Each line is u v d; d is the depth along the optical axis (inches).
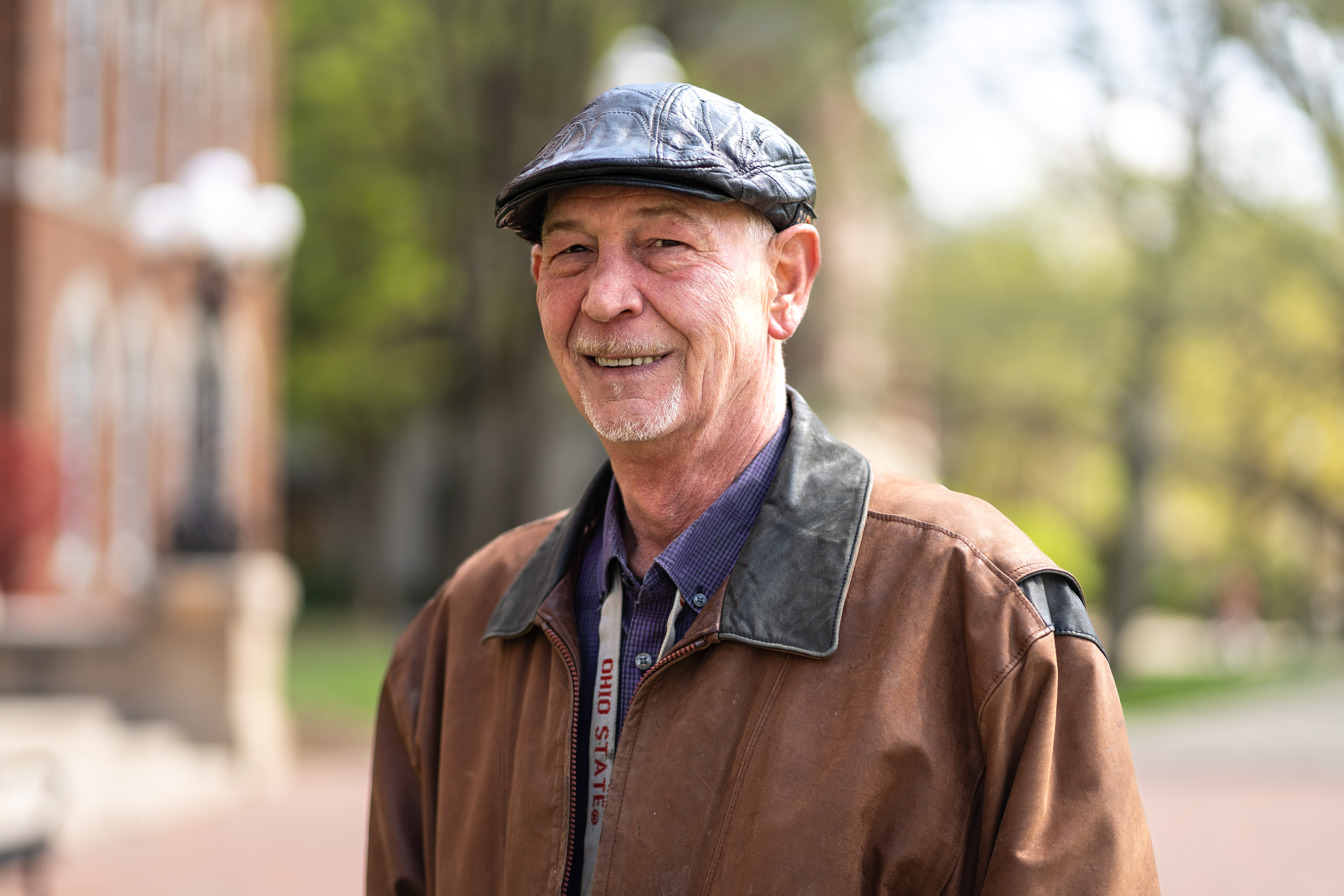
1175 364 876.0
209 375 498.6
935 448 1328.7
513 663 76.4
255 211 471.2
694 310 68.4
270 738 473.7
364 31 767.1
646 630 72.2
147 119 655.8
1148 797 425.7
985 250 891.4
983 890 63.4
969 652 65.7
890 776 64.2
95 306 612.1
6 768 327.6
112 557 628.1
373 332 1036.5
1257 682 918.4
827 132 770.8
